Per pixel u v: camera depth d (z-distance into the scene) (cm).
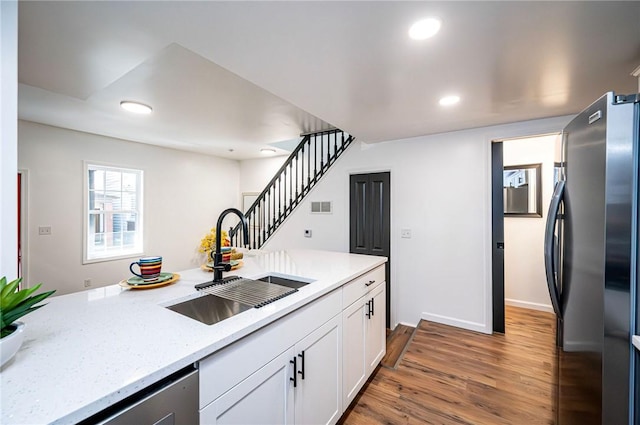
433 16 123
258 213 537
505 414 178
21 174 347
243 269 196
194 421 84
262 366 110
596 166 103
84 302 126
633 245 91
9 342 73
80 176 396
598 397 101
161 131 386
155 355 81
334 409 162
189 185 536
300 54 154
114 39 145
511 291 370
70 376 71
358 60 160
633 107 91
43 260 366
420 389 204
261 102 273
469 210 304
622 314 92
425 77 181
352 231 383
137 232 469
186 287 151
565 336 136
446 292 317
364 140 350
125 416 69
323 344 151
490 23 128
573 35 137
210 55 156
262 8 118
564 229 140
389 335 308
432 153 323
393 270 347
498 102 224
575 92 204
